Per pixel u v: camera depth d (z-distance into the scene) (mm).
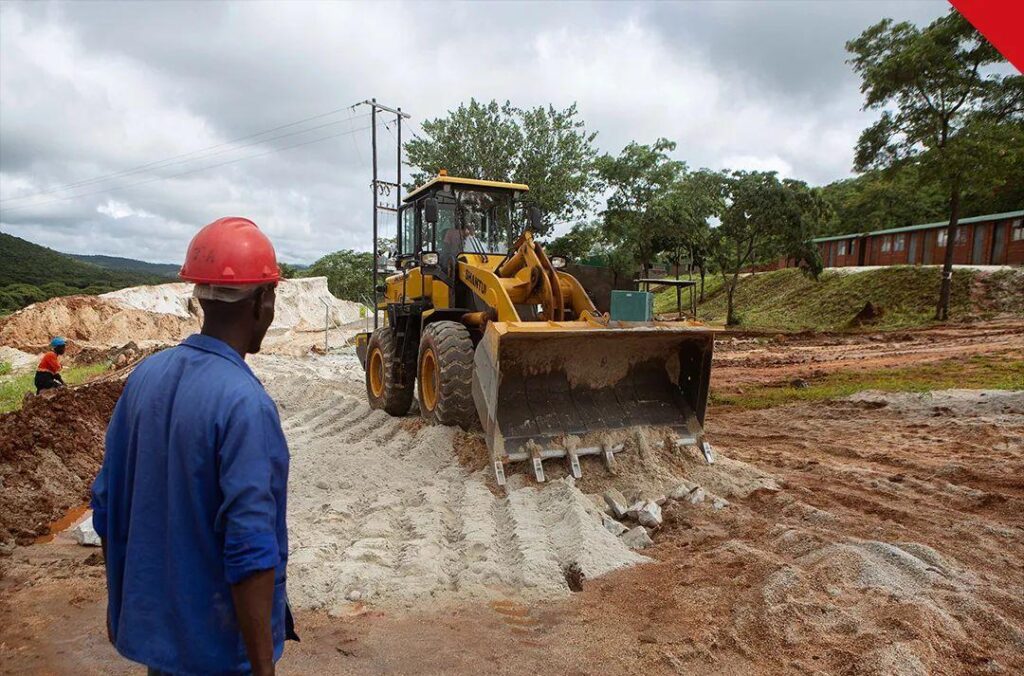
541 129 25500
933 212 43125
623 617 3648
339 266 76812
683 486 5637
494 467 5633
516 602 3854
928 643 3117
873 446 7293
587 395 6352
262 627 1561
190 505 1583
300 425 9148
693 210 27828
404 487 5711
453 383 6805
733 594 3805
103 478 1748
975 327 21281
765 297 35094
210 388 1612
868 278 30047
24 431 6980
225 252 1729
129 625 1610
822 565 4012
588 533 4543
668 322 6355
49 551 4949
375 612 3721
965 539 4520
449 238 8234
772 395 11195
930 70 23750
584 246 27531
